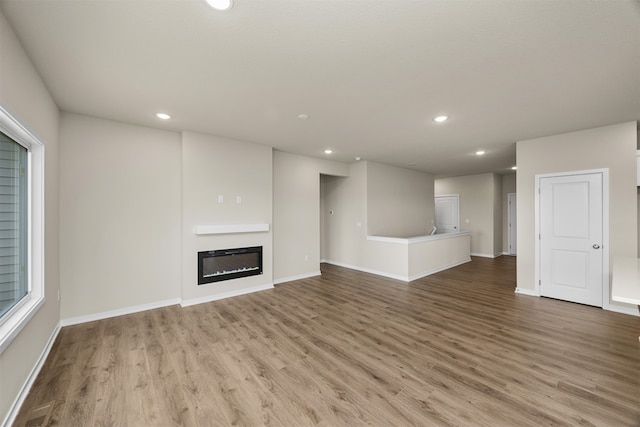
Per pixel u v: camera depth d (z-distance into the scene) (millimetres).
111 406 1815
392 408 1790
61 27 1688
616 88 2518
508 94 2658
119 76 2303
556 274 4027
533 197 4211
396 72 2252
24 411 1765
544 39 1812
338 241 6734
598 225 3656
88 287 3234
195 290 3881
